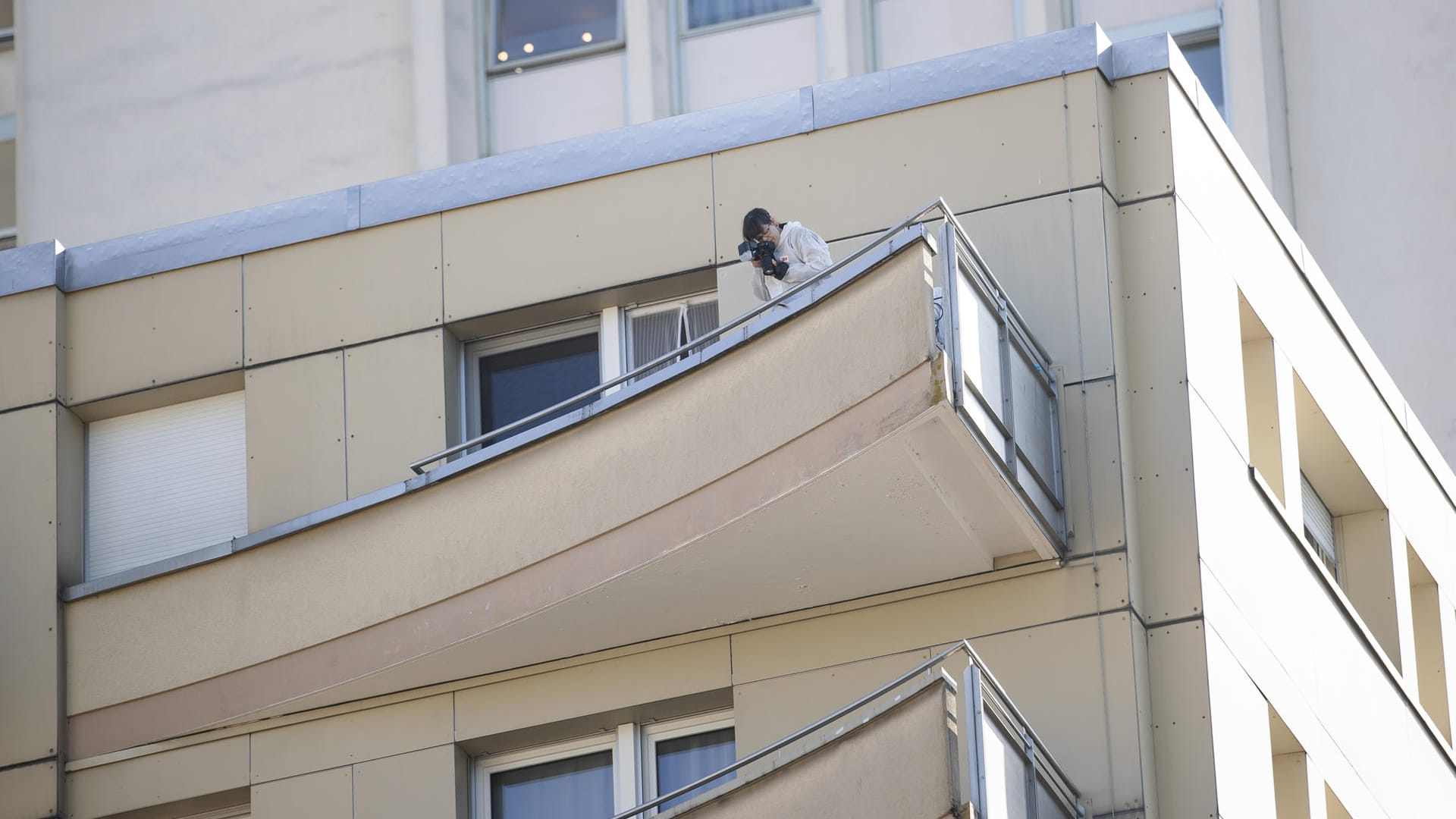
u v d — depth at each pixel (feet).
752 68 153.17
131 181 162.81
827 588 97.50
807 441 89.97
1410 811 110.63
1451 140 141.28
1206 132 103.60
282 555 104.42
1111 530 94.22
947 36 150.61
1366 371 118.42
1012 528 93.35
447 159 155.02
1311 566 104.94
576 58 156.66
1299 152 143.02
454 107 156.25
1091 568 94.12
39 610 108.68
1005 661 94.22
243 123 161.68
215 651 104.94
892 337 88.07
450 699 102.94
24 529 110.42
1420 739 114.62
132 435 112.78
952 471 89.76
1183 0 147.13
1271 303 107.14
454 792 101.81
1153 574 93.97
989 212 100.27
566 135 155.33
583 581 96.02
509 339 109.19
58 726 106.73
